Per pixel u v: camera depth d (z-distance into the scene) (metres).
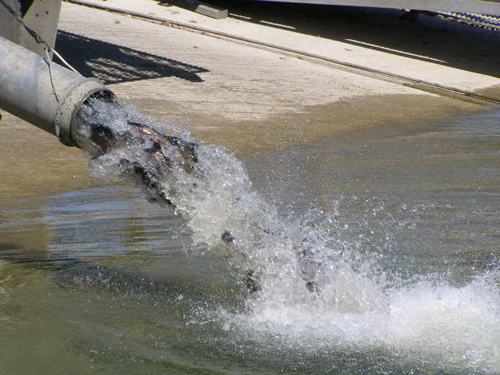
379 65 29.84
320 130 20.48
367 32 36.56
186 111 20.73
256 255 9.66
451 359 8.22
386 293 9.85
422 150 19.06
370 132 20.83
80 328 8.66
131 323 8.87
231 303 9.59
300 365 7.99
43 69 9.38
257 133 19.50
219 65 27.05
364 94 25.47
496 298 9.85
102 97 9.38
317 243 10.59
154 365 7.84
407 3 29.56
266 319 9.16
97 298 9.51
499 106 25.56
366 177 16.20
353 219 13.05
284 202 14.02
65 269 10.38
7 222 12.37
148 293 9.73
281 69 27.70
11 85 9.42
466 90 27.14
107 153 9.06
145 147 9.08
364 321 9.17
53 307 9.17
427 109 24.28
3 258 10.70
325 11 40.59
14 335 8.37
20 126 18.36
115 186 14.91
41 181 14.80
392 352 8.37
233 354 8.17
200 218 9.47
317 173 16.38
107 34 29.78
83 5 35.00
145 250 11.30
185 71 25.47
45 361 7.82
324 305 9.52
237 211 9.75
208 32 32.12
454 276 10.51
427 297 9.80
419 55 32.72
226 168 9.80
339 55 30.83
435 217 13.30
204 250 11.38
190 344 8.39
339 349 8.41
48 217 12.75
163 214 13.21
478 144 19.98
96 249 11.25
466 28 40.53
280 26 35.59
